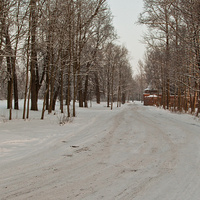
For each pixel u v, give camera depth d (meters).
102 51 22.45
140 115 19.98
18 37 10.95
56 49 15.13
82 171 4.59
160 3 15.69
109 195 3.46
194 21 13.91
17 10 11.08
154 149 6.51
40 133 9.01
